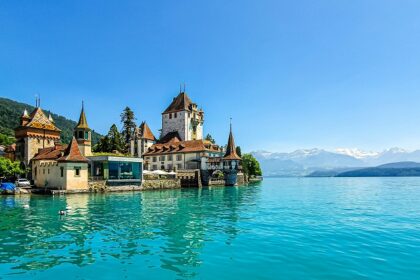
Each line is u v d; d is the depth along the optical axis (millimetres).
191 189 68812
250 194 53812
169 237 18281
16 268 12844
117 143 102625
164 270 12578
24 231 20062
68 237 18328
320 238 17953
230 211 29906
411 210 30812
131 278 11766
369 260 13766
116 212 29188
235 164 81688
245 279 11633
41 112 70750
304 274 12109
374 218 25422
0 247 16078
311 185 101375
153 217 25984
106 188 56500
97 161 61281
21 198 43406
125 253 14914
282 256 14406
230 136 84625
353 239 17719
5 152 77625
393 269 12617
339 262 13508
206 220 24391
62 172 51375
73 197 45750
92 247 16031
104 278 11766
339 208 32531
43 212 28984
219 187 76875
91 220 24406
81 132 67062
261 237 18250
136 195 50438
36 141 67750
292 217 25922
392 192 61406
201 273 12250
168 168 91062
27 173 63219
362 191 65062
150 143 102000
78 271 12492
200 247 15992
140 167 64188
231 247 15969
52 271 12500
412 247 15906
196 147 88062
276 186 91375
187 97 108688
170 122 106500
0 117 180625
